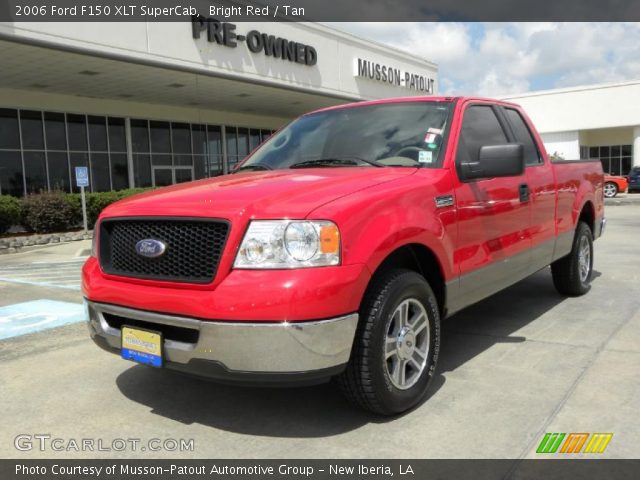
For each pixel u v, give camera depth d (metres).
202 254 2.94
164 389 3.85
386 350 3.17
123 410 3.53
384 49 24.97
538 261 5.02
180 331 3.03
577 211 5.83
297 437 3.12
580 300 6.03
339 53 22.45
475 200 3.93
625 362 4.07
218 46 17.39
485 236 4.07
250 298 2.77
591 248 6.43
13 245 14.30
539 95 41.31
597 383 3.70
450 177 3.75
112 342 3.32
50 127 18.92
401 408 3.28
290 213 2.87
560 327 5.02
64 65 15.14
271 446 3.03
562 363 4.09
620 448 2.88
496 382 3.78
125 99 20.67
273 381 2.82
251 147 26.78
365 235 2.99
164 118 22.47
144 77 17.17
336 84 22.31
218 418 3.39
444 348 4.52
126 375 4.13
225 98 21.64
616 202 24.31
